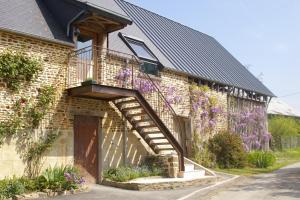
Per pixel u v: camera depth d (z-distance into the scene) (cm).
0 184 1135
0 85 1238
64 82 1409
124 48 1738
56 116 1370
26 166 1274
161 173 1586
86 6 1421
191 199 1198
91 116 1502
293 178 1680
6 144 1234
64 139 1388
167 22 2644
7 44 1269
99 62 1560
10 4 1394
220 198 1227
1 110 1233
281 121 3959
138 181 1422
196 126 2081
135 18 2277
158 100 1805
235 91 2569
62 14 1487
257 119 2816
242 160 2177
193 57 2375
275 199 1192
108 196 1206
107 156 1534
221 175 1823
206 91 2198
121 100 1577
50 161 1338
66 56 1428
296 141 4156
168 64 1944
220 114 2330
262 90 2902
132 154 1633
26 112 1288
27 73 1298
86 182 1452
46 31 1391
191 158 2017
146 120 1562
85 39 1583
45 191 1183
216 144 2150
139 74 1709
